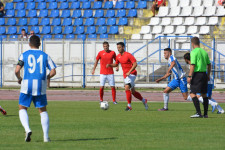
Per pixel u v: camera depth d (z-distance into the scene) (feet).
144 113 93.40
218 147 51.16
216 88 179.32
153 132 64.18
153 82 180.55
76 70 191.72
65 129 67.62
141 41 185.68
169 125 72.43
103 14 229.66
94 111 97.81
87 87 190.60
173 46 182.70
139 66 185.57
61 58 192.95
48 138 54.95
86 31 224.74
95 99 137.28
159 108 106.32
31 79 53.21
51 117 84.99
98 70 189.47
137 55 186.19
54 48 192.95
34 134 62.13
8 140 56.54
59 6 240.94
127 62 99.71
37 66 53.52
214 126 71.00
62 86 192.24
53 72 54.19
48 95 153.79
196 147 51.19
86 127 69.97
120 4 231.50
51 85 193.06
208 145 52.65
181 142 54.95
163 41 184.03
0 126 71.31
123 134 62.18
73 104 117.50
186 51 186.39
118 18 225.15
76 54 191.52
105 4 233.14
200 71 82.02
